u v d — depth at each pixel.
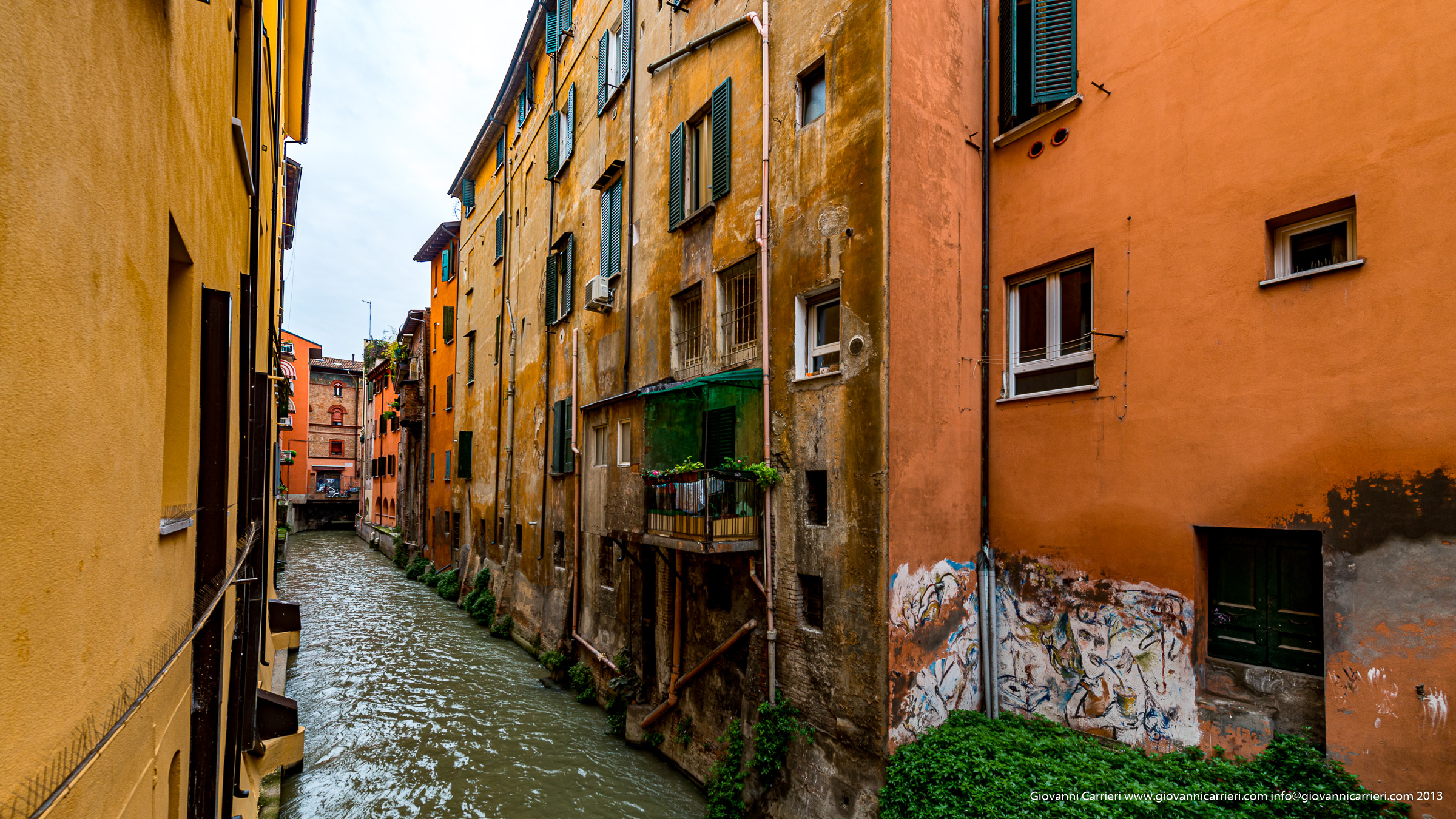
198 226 4.20
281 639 17.06
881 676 7.09
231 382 4.98
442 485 29.89
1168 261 6.63
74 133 2.18
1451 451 4.87
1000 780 6.12
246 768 8.75
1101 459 7.12
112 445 2.60
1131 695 6.71
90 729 2.36
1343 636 5.32
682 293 11.52
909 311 7.51
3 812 1.73
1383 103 5.30
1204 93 6.43
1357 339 5.36
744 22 9.86
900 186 7.47
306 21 14.06
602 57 15.27
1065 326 7.73
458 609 23.22
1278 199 5.88
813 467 8.16
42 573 2.00
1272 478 5.81
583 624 14.41
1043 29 7.73
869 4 7.70
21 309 1.86
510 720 12.77
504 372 22.00
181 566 3.93
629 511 11.09
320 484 58.12
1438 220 5.00
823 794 7.60
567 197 17.38
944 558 7.73
